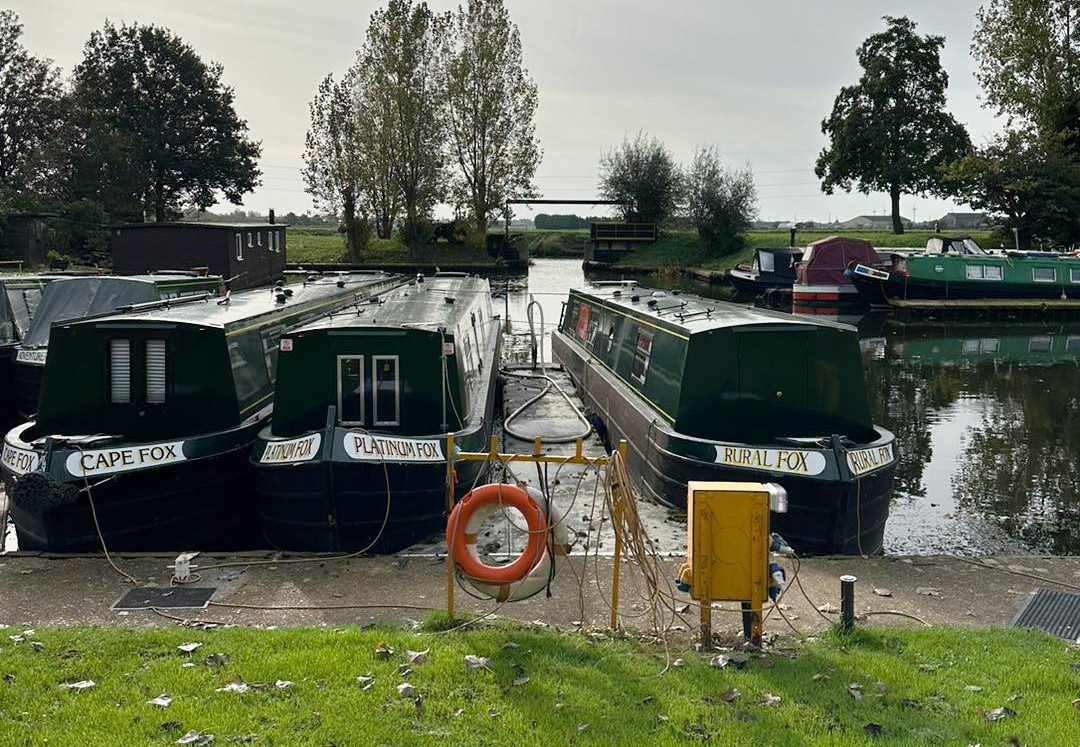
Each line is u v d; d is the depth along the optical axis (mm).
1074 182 51781
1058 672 7031
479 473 12758
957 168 54562
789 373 12539
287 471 11109
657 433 12945
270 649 7367
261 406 13359
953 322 40219
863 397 12594
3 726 6016
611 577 9688
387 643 7430
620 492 8062
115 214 62188
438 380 12297
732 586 7547
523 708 6379
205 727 6027
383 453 11086
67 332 12188
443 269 67062
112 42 72250
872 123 65500
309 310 16750
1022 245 54156
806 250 44344
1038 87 53406
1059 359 30328
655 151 78438
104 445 11141
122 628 8070
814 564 10234
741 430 12586
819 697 6625
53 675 6820
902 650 7613
